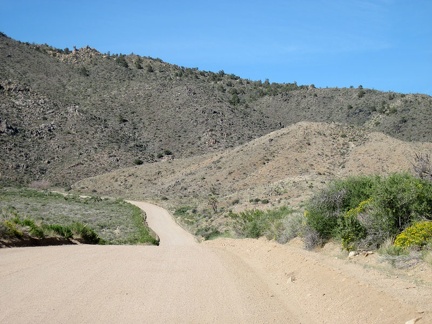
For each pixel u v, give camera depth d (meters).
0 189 75.44
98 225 47.03
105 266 11.99
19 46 150.88
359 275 9.03
